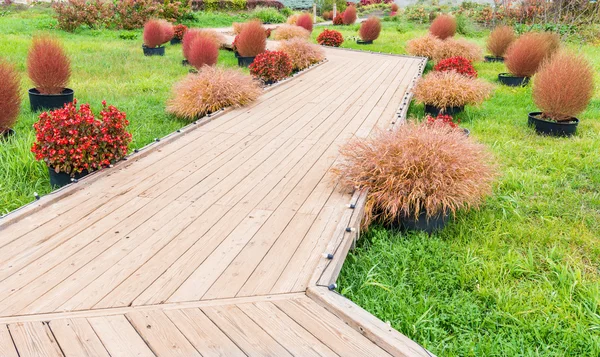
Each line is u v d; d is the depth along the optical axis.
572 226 4.02
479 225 3.95
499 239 3.77
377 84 8.88
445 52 12.11
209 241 3.22
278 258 3.02
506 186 4.76
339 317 2.48
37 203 3.68
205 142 5.39
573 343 2.61
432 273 3.24
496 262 3.40
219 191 4.06
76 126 4.42
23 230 3.33
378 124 6.18
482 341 2.64
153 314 2.46
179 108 6.72
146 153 4.96
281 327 2.39
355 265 3.34
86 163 4.38
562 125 6.22
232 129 5.91
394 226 3.92
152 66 10.26
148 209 3.69
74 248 3.10
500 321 2.82
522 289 3.10
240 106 7.02
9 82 5.49
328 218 3.58
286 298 2.62
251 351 2.21
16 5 22.78
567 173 5.11
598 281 3.18
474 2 22.22
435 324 2.72
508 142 5.98
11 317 2.42
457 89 7.04
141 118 6.64
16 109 5.62
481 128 6.66
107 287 2.69
